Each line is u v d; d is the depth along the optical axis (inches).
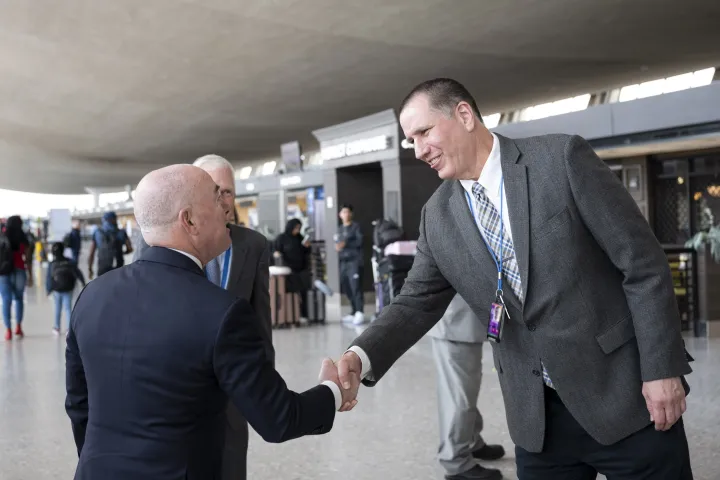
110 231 563.5
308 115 994.7
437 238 90.7
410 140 85.9
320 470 170.2
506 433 192.9
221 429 72.5
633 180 479.8
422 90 83.8
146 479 67.2
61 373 305.7
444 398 159.8
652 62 738.8
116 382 69.6
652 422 80.3
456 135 83.2
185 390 68.3
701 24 599.2
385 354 90.8
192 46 681.6
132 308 71.1
